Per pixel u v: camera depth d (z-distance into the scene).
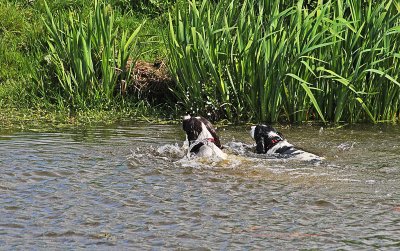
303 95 11.73
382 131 11.17
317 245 6.53
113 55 12.69
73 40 12.62
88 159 9.24
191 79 12.05
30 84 13.07
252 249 6.44
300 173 8.65
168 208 7.43
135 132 11.00
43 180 8.32
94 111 12.26
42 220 7.09
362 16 12.00
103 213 7.29
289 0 12.34
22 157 9.27
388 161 9.27
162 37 13.30
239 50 11.79
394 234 6.79
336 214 7.29
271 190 8.02
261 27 11.89
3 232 6.79
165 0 15.29
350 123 11.80
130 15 15.02
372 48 11.46
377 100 11.83
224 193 7.90
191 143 9.63
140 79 12.96
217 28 12.09
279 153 9.62
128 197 7.76
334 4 12.16
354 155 9.60
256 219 7.14
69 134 10.79
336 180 8.38
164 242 6.58
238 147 10.16
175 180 8.38
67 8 14.93
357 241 6.62
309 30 11.62
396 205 7.54
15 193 7.84
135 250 6.41
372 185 8.20
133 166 8.94
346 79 11.56
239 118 11.99
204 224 7.00
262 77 11.69
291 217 7.20
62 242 6.58
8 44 14.11
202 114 12.07
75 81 12.57
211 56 12.00
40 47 13.94
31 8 14.95
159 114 12.33
